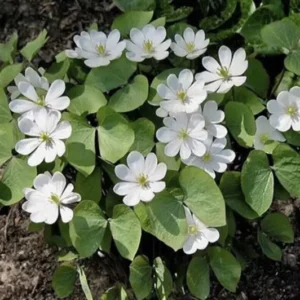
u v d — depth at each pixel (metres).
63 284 0.34
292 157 0.32
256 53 0.37
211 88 0.33
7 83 0.34
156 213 0.31
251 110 0.33
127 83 0.33
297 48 0.34
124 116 0.33
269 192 0.32
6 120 0.33
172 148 0.31
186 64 0.36
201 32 0.35
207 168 0.32
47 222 0.30
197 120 0.31
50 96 0.32
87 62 0.33
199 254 0.33
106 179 0.34
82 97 0.33
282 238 0.35
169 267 0.35
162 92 0.32
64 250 0.35
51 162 0.33
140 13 0.37
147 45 0.34
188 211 0.31
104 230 0.31
